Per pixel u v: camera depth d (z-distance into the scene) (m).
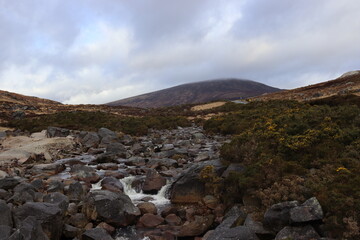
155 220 12.19
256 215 10.40
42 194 12.80
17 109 68.88
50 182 15.82
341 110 19.34
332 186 9.90
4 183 14.29
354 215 8.29
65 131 34.12
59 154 25.97
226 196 12.73
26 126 41.00
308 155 12.86
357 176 10.08
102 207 11.99
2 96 85.94
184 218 12.54
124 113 72.31
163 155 23.64
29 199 12.11
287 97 70.25
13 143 29.16
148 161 21.88
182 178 14.78
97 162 23.11
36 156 23.86
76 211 12.39
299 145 13.55
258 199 11.34
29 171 19.33
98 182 17.12
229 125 34.22
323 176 10.87
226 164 15.06
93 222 11.86
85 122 45.06
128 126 42.56
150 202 13.70
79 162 22.55
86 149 29.09
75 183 14.23
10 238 7.95
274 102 46.34
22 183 14.07
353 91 54.72
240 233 9.23
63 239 10.71
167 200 14.79
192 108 79.00
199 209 12.91
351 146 12.79
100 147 30.22
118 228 11.82
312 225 8.63
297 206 9.06
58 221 10.31
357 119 16.80
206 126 39.44
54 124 41.16
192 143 29.59
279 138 15.22
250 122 31.59
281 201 10.20
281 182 10.98
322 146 13.29
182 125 46.25
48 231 9.81
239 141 16.86
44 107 80.38
